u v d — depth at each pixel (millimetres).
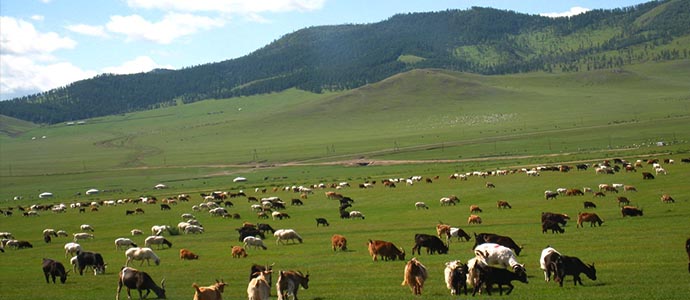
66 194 137000
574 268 25547
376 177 120688
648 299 21953
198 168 181875
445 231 43188
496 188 80875
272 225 61438
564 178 86500
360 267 32781
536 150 156250
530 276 27859
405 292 25672
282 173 155000
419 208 67188
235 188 117625
